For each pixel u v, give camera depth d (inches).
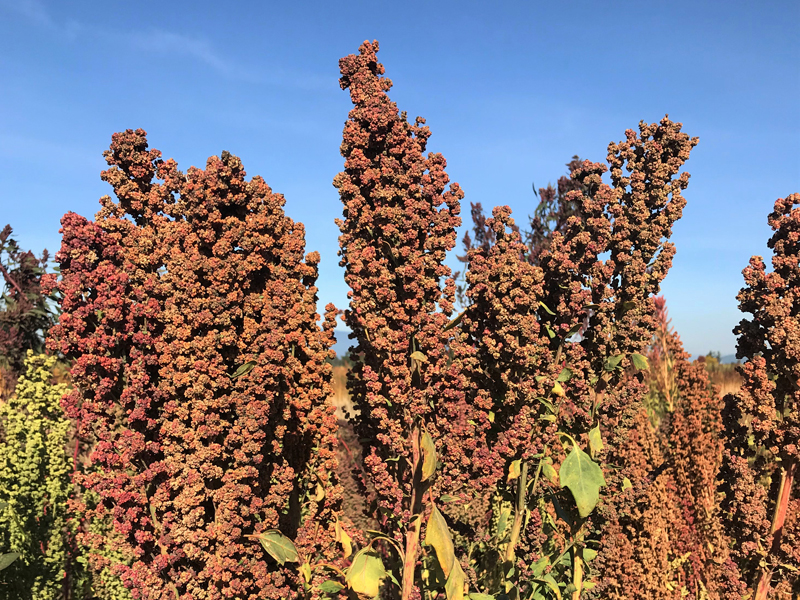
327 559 23.9
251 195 22.1
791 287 23.1
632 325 26.4
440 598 24.7
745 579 24.8
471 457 24.5
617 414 26.9
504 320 24.3
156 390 20.3
